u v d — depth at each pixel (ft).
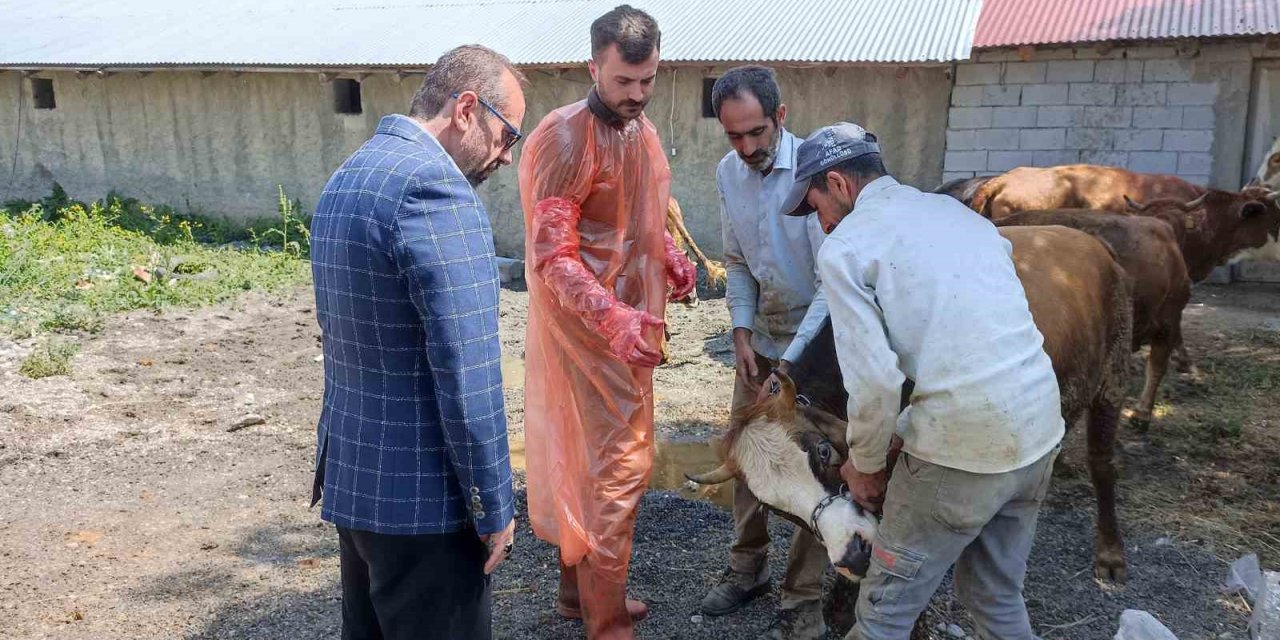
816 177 9.24
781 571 13.60
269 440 19.43
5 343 24.61
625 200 10.87
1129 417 19.77
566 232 10.27
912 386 10.08
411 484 8.11
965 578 9.57
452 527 8.24
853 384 8.19
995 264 8.56
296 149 43.65
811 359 10.80
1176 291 18.29
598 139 10.35
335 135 42.65
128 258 34.42
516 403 22.04
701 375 24.27
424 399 8.09
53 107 49.83
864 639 9.09
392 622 8.52
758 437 9.32
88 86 47.29
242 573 13.87
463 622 8.55
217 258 36.47
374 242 7.69
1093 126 32.19
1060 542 14.65
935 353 8.16
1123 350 13.39
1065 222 17.74
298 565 14.15
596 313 9.86
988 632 9.61
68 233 36.81
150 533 15.15
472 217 7.91
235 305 30.37
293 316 29.53
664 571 13.78
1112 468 13.55
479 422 7.84
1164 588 13.35
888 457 9.55
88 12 54.85
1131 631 10.73
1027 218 18.31
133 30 49.34
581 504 11.02
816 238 11.27
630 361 9.71
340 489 8.34
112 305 28.84
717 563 13.99
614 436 10.90
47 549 14.49
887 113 34.06
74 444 18.84
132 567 13.99
